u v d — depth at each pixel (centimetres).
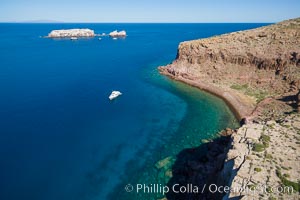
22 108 6762
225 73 8544
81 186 3841
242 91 7444
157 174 4044
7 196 3597
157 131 5500
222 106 6762
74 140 5134
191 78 8962
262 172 2611
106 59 13788
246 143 3152
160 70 10656
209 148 4575
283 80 7194
